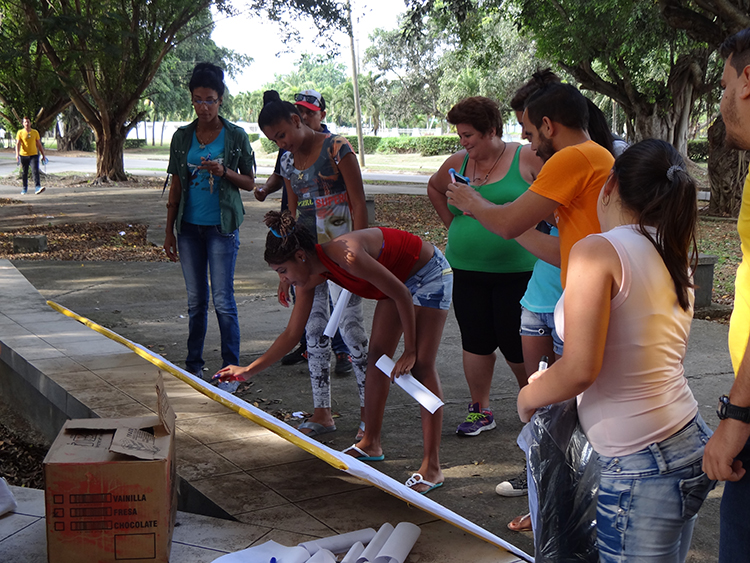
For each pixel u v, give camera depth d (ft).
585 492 6.29
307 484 10.09
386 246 10.81
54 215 50.75
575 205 8.41
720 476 5.60
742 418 5.45
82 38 68.49
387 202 63.26
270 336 20.70
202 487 9.89
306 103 15.20
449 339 20.54
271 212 10.25
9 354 16.07
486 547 8.59
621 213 6.39
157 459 7.55
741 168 52.95
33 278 28.71
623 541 6.15
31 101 79.92
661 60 70.64
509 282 12.55
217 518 9.16
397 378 10.62
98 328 15.66
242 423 12.09
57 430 13.97
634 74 76.33
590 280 5.91
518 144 12.25
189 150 15.69
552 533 6.43
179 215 15.87
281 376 17.34
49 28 65.87
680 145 80.53
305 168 13.43
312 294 10.69
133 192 70.54
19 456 13.98
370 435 12.26
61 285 27.45
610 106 130.52
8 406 16.39
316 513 9.31
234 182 15.72
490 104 11.94
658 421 6.03
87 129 166.81
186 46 164.35
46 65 77.92
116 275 29.50
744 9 39.09
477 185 12.16
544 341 11.09
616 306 5.94
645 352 5.98
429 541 8.69
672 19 40.57
